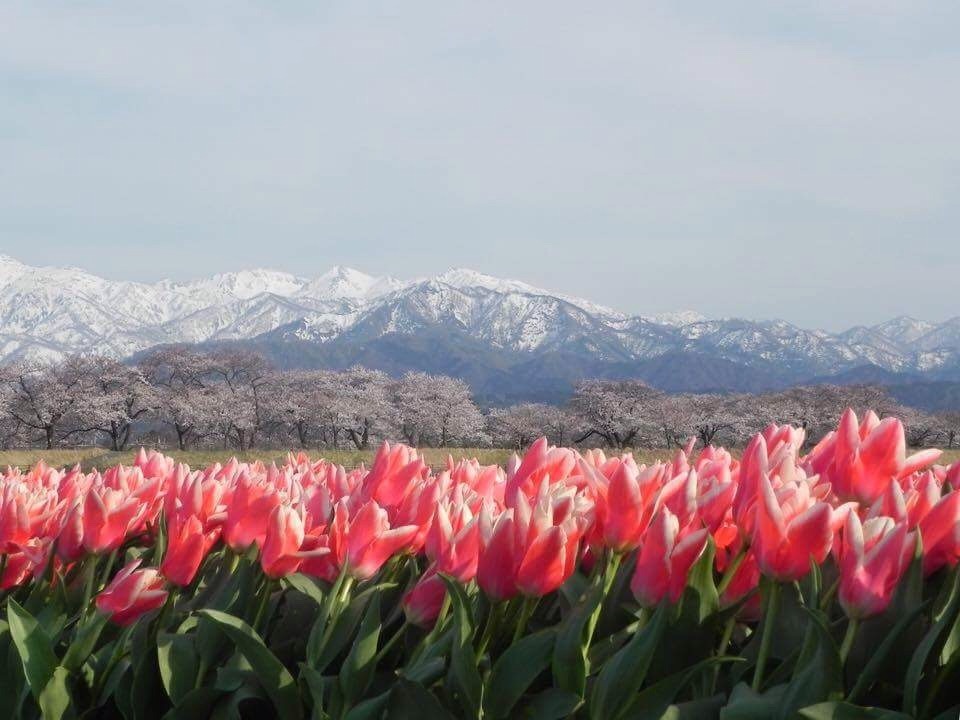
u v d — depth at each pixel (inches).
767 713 83.0
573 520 96.0
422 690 88.1
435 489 112.2
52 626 111.7
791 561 87.3
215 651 103.8
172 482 126.1
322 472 177.6
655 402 4594.0
